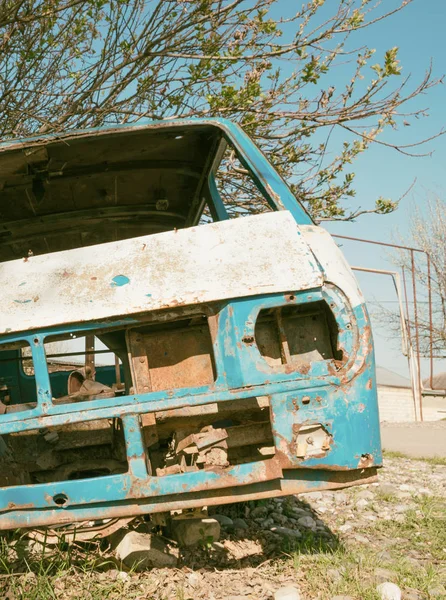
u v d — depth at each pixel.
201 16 5.92
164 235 3.31
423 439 11.39
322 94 5.84
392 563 3.50
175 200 5.11
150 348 3.34
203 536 3.59
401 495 5.44
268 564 3.41
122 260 3.23
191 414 3.25
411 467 7.34
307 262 3.16
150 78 6.29
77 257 3.29
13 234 5.22
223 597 3.00
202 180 4.78
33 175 4.52
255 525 4.34
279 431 3.00
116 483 2.99
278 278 3.10
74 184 4.71
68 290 3.16
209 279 3.11
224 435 3.07
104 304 3.08
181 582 3.18
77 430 3.95
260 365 3.04
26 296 3.17
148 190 4.93
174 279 3.12
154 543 3.53
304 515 4.67
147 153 4.43
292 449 2.99
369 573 3.30
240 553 3.61
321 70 5.87
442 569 3.46
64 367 6.62
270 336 3.28
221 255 3.19
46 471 3.88
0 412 3.79
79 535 3.52
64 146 4.18
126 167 4.58
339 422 3.03
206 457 3.05
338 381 3.05
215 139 4.25
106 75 6.22
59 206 4.98
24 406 3.88
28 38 6.44
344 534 4.18
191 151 4.46
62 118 6.25
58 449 3.90
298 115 5.85
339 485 3.06
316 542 3.87
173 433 3.47
